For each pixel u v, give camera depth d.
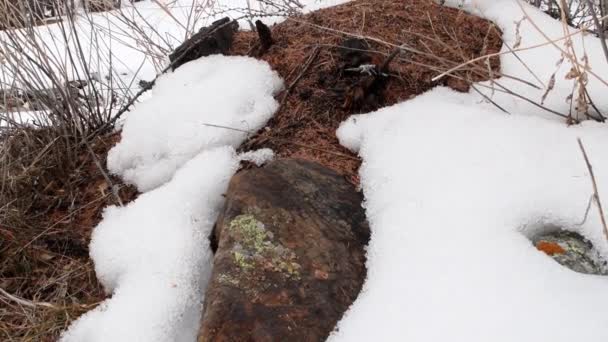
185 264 2.00
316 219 1.95
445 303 1.52
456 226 1.74
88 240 2.26
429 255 1.68
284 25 2.97
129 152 2.47
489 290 1.52
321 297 1.70
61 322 1.96
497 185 1.83
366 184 2.10
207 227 2.15
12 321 2.03
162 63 3.41
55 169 2.58
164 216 2.13
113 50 4.87
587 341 1.35
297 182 2.08
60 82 2.81
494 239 1.67
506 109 2.30
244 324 1.62
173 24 4.86
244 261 1.79
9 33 2.60
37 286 2.14
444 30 2.74
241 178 2.09
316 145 2.37
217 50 2.82
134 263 2.04
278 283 1.72
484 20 2.81
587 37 2.49
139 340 1.79
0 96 2.88
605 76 2.29
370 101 2.43
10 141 2.70
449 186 1.88
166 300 1.88
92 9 3.51
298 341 1.59
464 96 2.41
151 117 2.49
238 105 2.48
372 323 1.57
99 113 2.90
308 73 2.64
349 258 1.84
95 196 2.46
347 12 2.93
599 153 1.90
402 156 2.07
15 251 2.20
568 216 1.76
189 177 2.26
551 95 2.26
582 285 1.50
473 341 1.41
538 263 1.57
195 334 1.87
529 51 2.50
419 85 2.49
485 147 1.98
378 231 1.88
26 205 2.45
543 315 1.43
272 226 1.90
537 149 1.94
